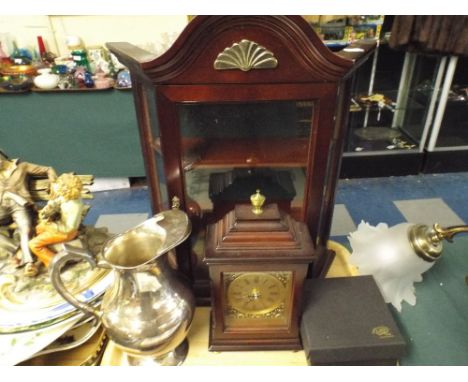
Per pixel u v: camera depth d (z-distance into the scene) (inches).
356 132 94.1
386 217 73.5
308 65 24.8
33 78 68.6
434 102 81.7
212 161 30.2
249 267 25.8
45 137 73.4
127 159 78.0
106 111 71.6
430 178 87.6
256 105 27.4
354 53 28.2
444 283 36.0
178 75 24.8
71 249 24.0
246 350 29.5
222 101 26.2
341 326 28.0
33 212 31.5
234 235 26.3
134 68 26.4
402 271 33.3
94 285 30.0
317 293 30.9
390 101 88.7
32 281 29.6
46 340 26.5
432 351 29.8
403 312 33.2
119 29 72.5
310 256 25.1
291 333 29.3
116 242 26.1
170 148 28.0
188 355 29.4
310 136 28.6
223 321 28.7
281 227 26.3
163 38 60.1
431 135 85.3
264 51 24.1
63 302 28.1
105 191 84.3
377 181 86.9
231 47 23.9
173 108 26.3
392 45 72.2
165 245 24.5
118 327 25.0
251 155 29.9
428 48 71.0
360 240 35.1
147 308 24.9
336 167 33.6
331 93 26.2
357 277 32.6
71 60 71.0
